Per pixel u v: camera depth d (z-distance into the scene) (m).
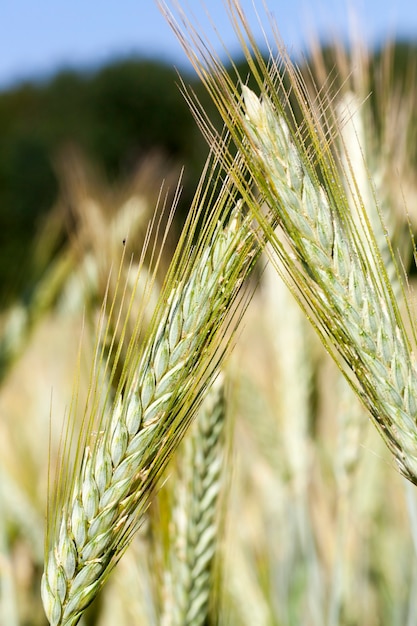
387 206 0.43
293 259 0.33
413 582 0.51
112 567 0.33
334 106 0.36
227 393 0.42
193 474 0.40
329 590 0.56
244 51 0.32
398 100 0.45
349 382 0.33
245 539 0.56
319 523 0.58
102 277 0.42
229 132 0.33
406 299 0.33
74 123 5.99
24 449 0.62
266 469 0.63
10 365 0.67
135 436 0.33
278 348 0.60
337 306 0.32
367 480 0.54
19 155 5.41
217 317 0.33
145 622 0.43
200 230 0.33
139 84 5.84
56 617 0.33
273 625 0.50
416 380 0.33
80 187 0.54
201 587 0.40
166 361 0.33
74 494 0.33
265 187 0.32
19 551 0.56
